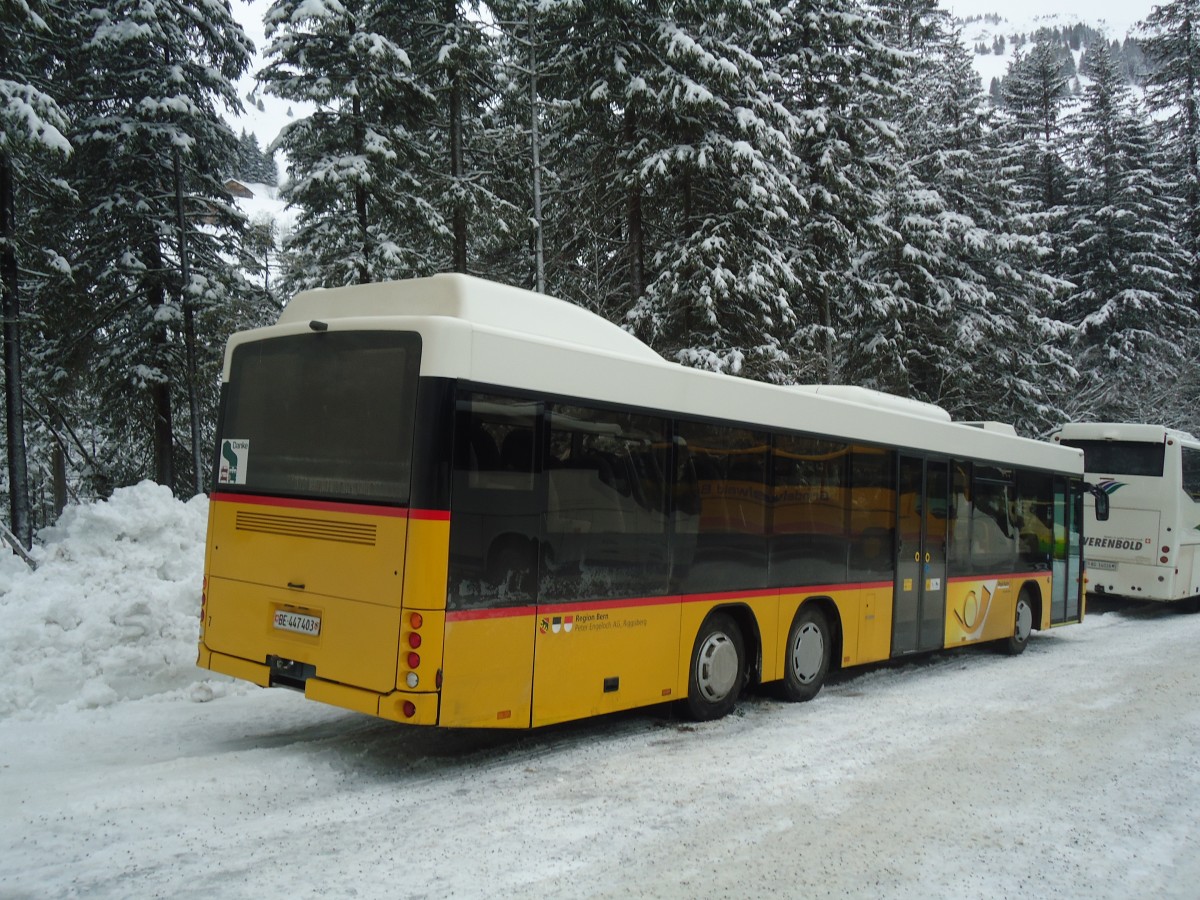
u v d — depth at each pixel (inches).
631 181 674.2
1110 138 1369.3
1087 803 232.7
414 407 220.2
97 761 242.2
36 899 158.9
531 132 807.1
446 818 205.9
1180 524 657.6
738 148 663.1
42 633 301.6
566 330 269.7
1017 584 482.3
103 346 735.1
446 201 744.3
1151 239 1298.0
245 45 772.6
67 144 530.3
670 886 173.9
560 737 283.0
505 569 230.7
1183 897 178.4
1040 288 1062.4
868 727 306.2
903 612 393.7
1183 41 1494.8
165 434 761.6
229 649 260.7
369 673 220.8
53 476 981.2
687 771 248.8
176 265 727.7
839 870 184.9
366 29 749.9
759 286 676.1
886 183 904.3
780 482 329.4
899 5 1083.9
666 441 281.9
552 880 174.7
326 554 234.4
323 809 208.7
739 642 315.6
